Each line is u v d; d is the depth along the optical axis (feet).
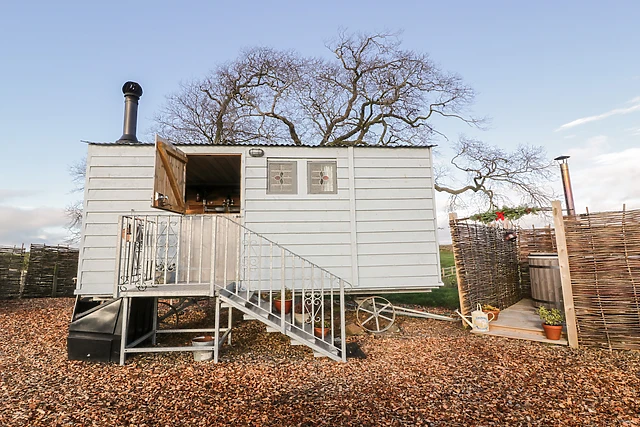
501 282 26.55
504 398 11.45
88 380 13.08
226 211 30.22
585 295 17.22
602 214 16.99
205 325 22.70
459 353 16.48
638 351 16.07
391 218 19.72
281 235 19.08
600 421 9.95
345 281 18.84
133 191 18.65
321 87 48.26
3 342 19.11
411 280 19.31
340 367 14.49
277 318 16.20
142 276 15.38
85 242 17.99
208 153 19.34
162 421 9.88
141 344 17.98
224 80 49.78
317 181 19.72
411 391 11.99
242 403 11.03
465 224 22.99
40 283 39.65
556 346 17.48
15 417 10.06
